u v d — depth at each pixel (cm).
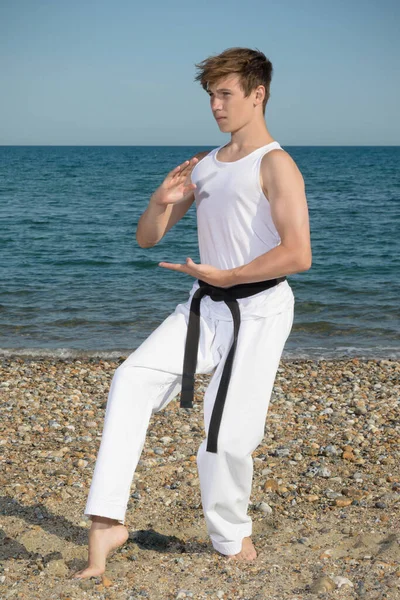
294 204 266
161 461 470
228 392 285
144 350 290
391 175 7038
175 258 1841
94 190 4784
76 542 347
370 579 298
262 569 310
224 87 274
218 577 303
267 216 279
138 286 1370
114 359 854
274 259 268
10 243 2117
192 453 489
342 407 627
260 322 287
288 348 912
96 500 283
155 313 1124
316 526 367
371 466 466
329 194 4431
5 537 350
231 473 297
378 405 633
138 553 334
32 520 371
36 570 311
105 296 1262
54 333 989
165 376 290
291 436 531
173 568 312
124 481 285
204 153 307
